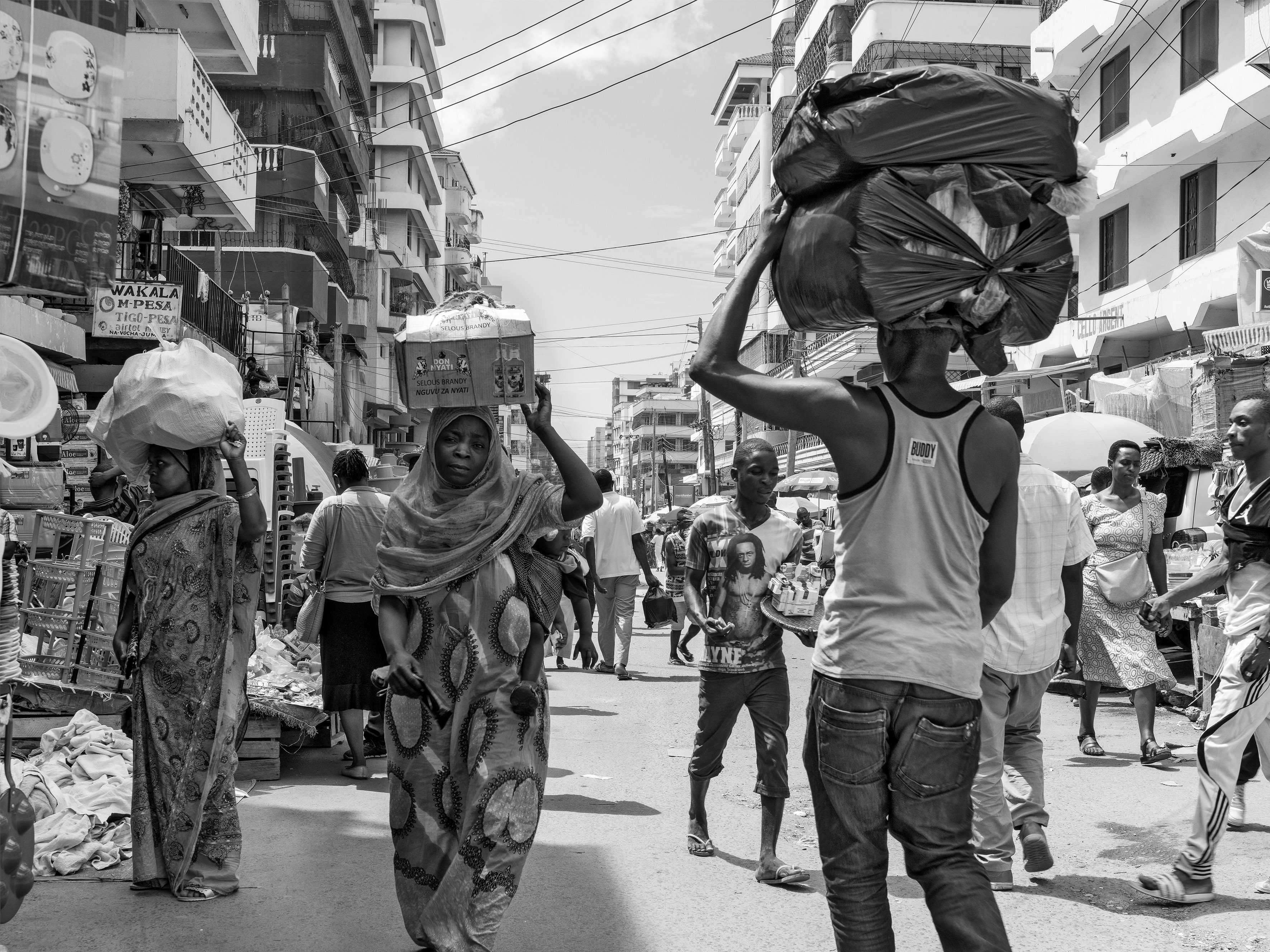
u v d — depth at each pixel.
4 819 3.93
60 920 4.52
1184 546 12.20
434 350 3.86
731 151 70.81
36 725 6.94
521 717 3.86
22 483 11.08
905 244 2.84
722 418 65.50
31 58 3.95
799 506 27.45
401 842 3.93
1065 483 5.34
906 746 2.92
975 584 3.01
